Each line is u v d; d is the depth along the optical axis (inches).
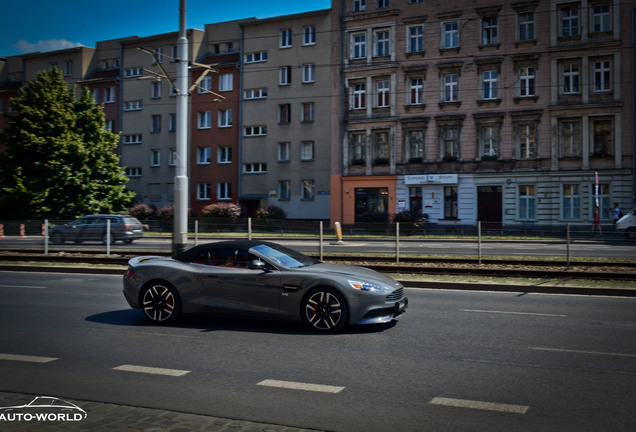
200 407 208.2
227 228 994.7
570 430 183.9
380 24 1676.9
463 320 375.2
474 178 1553.9
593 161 1441.9
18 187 1574.8
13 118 1669.5
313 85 1819.6
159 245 1007.0
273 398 218.4
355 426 188.7
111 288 549.3
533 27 1509.6
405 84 1647.4
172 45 2079.2
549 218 1478.8
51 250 904.3
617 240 701.3
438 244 860.6
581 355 280.2
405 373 251.1
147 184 2128.4
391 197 1654.8
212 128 1990.7
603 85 1444.4
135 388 232.2
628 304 437.4
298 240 916.6
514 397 217.3
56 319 388.5
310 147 1835.6
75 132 1694.1
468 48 1571.1
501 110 1531.7
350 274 349.1
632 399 213.8
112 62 2297.0
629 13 1414.9
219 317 363.6
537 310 412.8
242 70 1926.7
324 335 333.1
